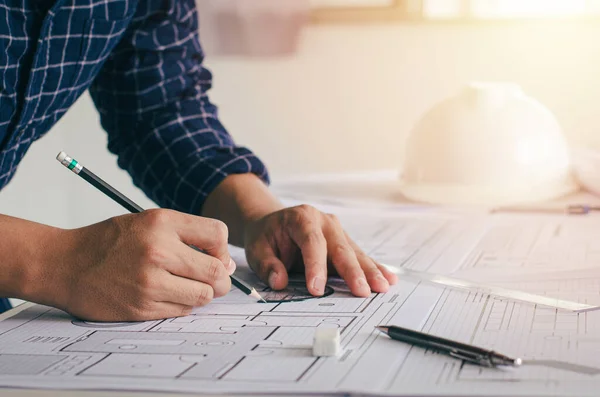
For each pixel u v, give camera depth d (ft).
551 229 3.10
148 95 3.05
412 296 2.15
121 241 1.94
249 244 2.50
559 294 2.14
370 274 2.25
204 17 6.85
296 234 2.35
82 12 2.46
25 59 2.39
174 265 1.95
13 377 1.51
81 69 2.62
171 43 3.09
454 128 3.63
